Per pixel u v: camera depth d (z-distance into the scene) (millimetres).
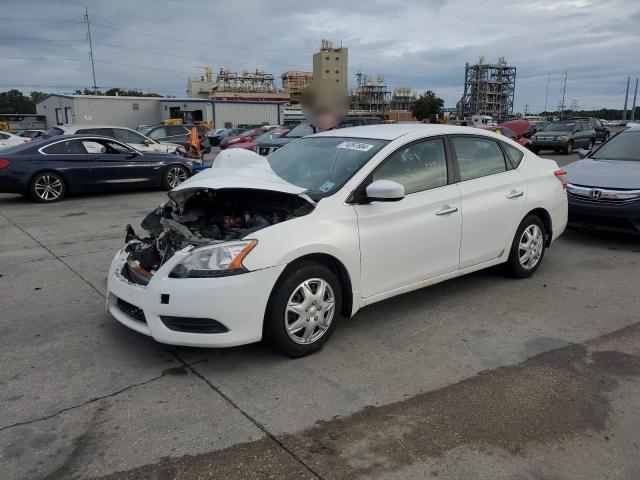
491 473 2545
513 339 4031
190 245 3457
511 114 115750
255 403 3127
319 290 3646
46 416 2984
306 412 3039
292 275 3494
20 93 105562
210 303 3252
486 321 4367
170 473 2529
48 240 7184
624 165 7117
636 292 5074
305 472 2541
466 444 2756
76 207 10086
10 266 5898
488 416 3008
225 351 3785
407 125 4898
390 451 2697
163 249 3844
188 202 4246
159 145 15734
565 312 4566
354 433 2846
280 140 13547
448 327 4242
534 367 3592
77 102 46281
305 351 3670
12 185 10250
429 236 4266
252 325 3373
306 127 14812
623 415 3023
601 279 5465
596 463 2615
